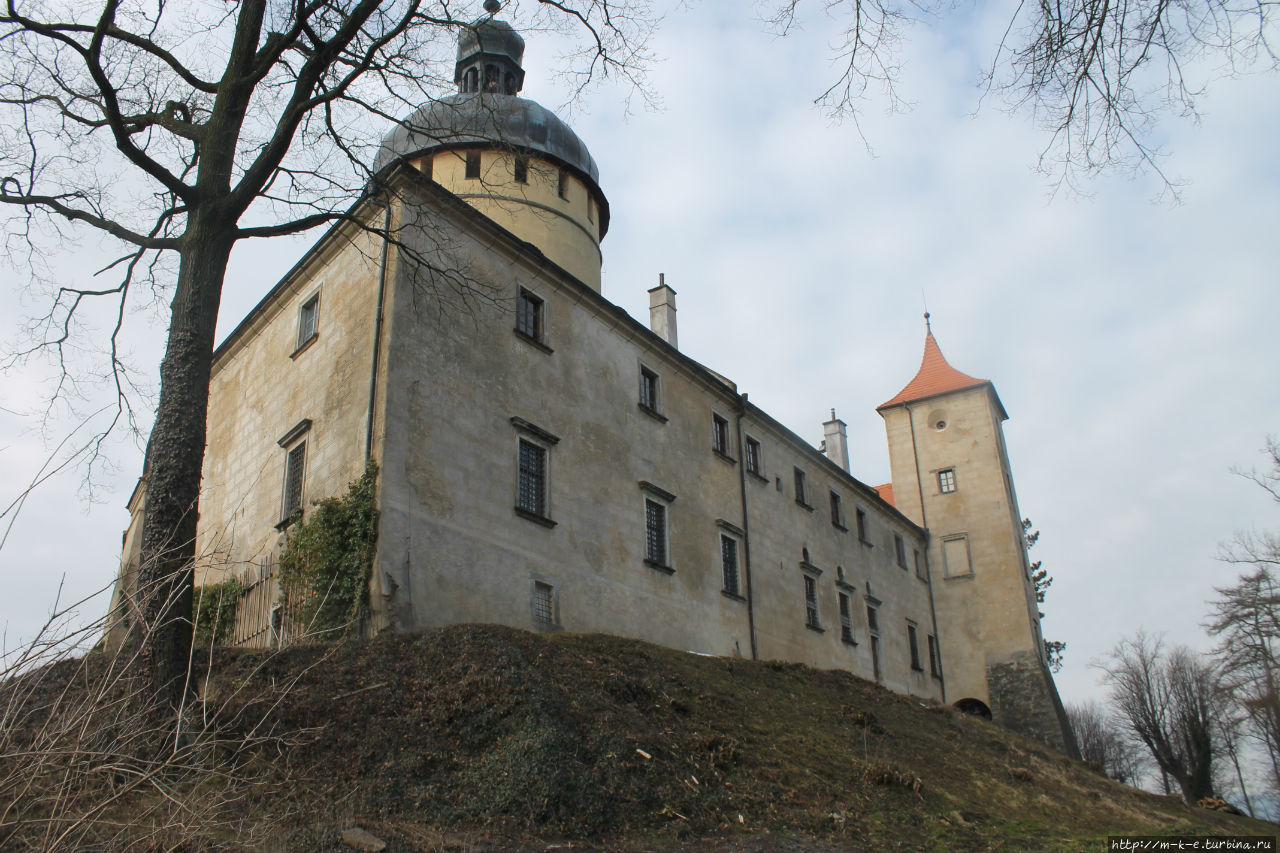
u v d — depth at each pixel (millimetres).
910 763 16797
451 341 20484
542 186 29344
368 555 17359
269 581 20078
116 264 14617
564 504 22281
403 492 18219
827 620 33438
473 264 21734
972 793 16047
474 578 19094
